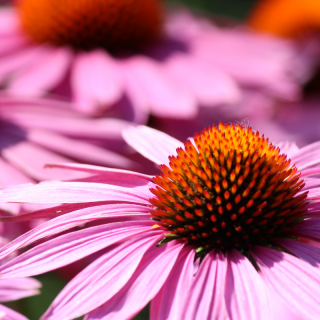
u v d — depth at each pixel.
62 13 0.38
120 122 0.36
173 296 0.26
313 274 0.26
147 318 0.36
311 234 0.27
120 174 0.29
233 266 0.26
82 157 0.34
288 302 0.25
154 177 0.28
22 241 0.27
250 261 0.27
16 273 0.26
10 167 0.33
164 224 0.27
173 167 0.28
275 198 0.27
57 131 0.35
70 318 0.25
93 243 0.26
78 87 0.37
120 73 0.38
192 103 0.36
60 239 0.26
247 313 0.25
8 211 0.30
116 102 0.36
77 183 0.28
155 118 0.38
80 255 0.26
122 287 0.26
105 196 0.28
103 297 0.25
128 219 0.29
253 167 0.28
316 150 0.29
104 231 0.27
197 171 0.28
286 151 0.30
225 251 0.27
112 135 0.35
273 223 0.27
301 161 0.29
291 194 0.27
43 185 0.28
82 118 0.36
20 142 0.34
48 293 0.38
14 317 0.27
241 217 0.27
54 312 0.25
